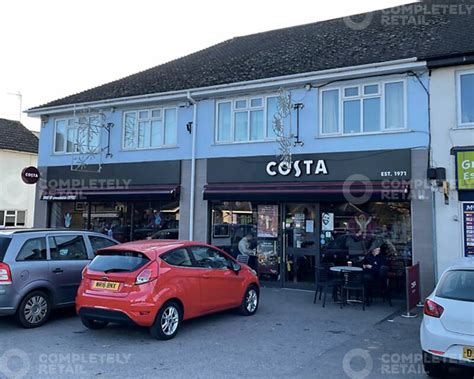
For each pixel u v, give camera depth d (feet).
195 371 19.11
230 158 45.09
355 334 25.61
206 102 47.11
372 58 39.47
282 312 31.40
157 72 59.47
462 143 35.19
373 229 38.83
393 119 38.55
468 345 16.81
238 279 29.71
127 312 23.02
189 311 25.64
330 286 37.06
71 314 30.48
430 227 35.55
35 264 27.12
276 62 47.78
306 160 41.22
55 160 55.88
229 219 45.62
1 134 84.79
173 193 46.34
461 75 35.94
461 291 17.98
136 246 25.66
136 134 51.21
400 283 37.04
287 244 42.60
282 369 19.45
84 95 57.52
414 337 25.02
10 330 25.99
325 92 41.68
